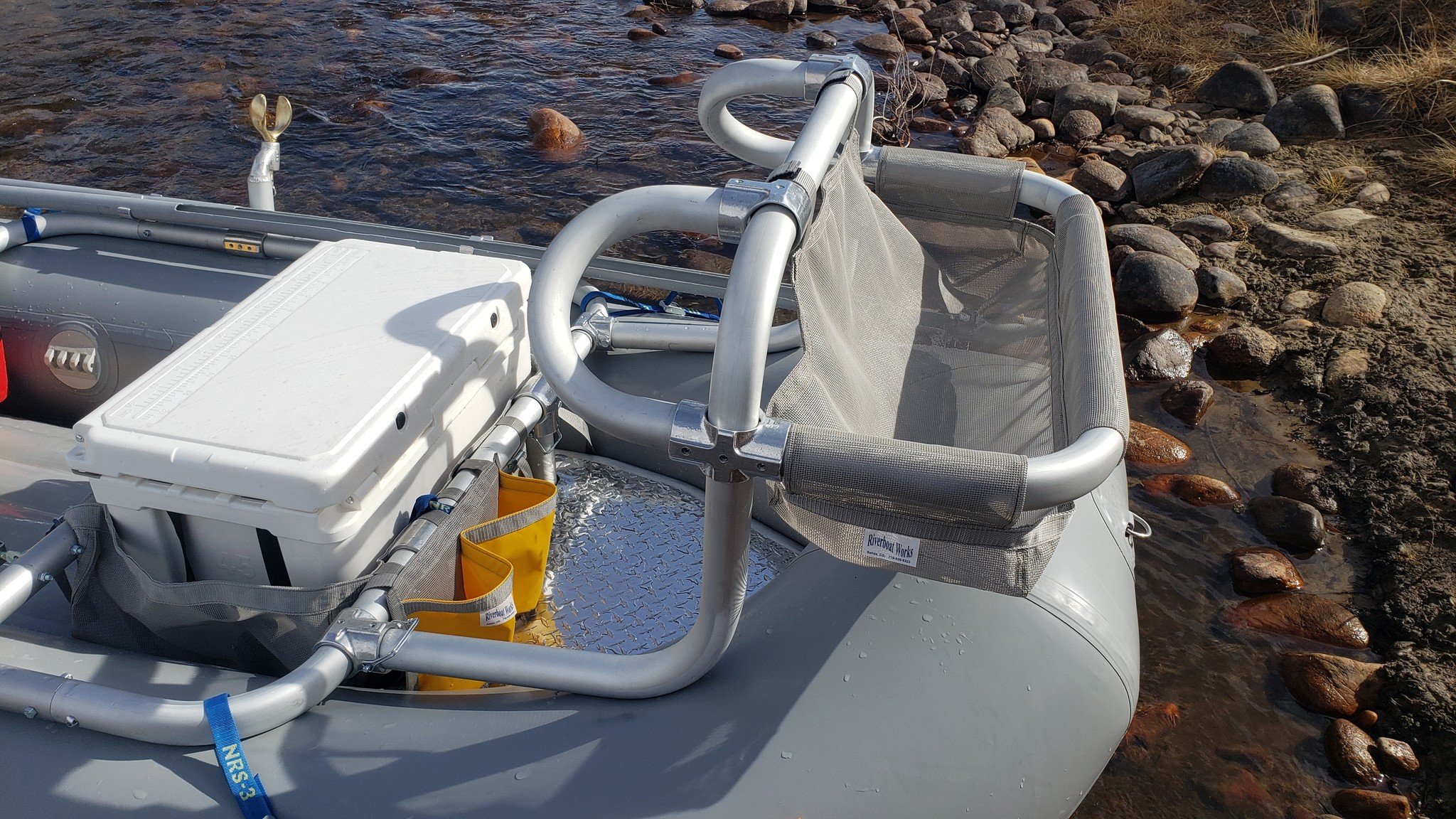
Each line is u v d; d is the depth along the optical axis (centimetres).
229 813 129
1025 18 756
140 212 242
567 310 121
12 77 601
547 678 140
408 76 629
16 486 207
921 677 148
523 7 755
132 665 151
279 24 699
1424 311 406
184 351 159
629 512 206
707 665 136
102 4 716
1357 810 230
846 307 128
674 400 212
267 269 242
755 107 615
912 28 729
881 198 167
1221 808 231
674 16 755
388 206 495
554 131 557
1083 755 155
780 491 114
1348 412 356
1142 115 595
